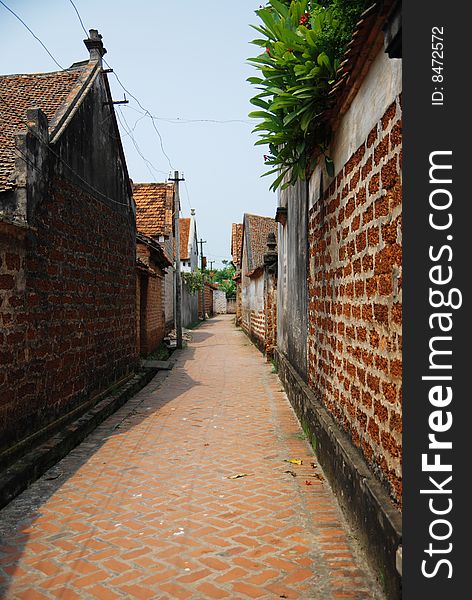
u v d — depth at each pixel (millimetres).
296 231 9570
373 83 3986
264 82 5223
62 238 7309
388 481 3654
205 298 51406
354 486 4332
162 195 22656
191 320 38781
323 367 6559
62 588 3646
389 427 3623
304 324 8469
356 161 4586
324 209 6320
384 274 3740
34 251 6309
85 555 4117
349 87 4500
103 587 3652
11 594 3580
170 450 7023
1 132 7250
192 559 4023
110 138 9984
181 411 9500
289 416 9023
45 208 6688
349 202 4887
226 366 15859
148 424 8500
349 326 4949
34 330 6297
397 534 3125
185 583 3680
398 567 3018
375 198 3971
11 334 5695
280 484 5656
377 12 3350
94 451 6965
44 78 9289
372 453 4117
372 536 3729
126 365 11352
